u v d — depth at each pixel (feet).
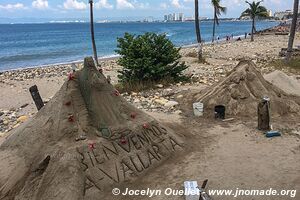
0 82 80.84
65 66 111.96
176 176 30.71
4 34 418.72
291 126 41.83
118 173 30.12
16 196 28.27
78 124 32.60
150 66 64.03
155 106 52.65
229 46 162.09
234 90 47.67
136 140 33.32
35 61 147.33
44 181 28.27
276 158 33.42
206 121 44.62
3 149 34.58
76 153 29.71
